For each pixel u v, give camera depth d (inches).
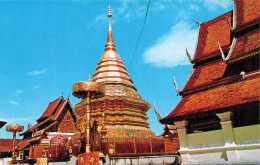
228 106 539.5
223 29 858.8
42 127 1743.4
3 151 1855.3
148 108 1362.0
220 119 571.5
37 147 1111.6
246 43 668.7
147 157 845.8
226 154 553.6
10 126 1354.6
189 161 623.2
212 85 687.1
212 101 612.7
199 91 722.8
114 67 1402.6
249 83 585.9
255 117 530.6
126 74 1433.3
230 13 880.3
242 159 523.2
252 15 708.7
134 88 1416.1
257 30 675.4
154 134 1258.6
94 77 1407.5
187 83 790.5
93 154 631.2
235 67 676.7
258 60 617.0
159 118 693.3
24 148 1547.7
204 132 609.6
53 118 1625.2
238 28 705.6
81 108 1232.2
